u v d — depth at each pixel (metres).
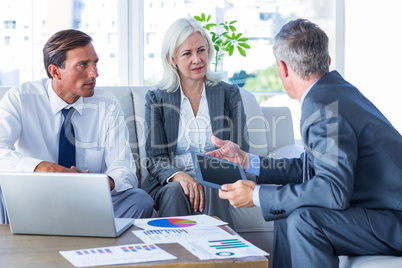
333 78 1.59
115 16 3.62
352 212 1.44
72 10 3.58
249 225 2.30
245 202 1.57
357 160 1.50
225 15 3.79
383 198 1.48
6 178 1.39
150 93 2.45
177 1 3.71
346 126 1.46
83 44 2.05
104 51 3.63
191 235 1.40
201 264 1.15
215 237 1.38
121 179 2.04
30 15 3.55
